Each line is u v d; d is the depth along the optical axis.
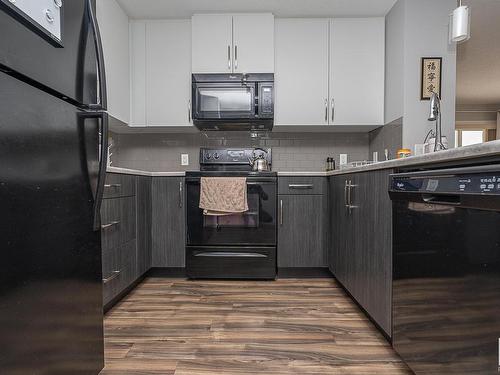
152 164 3.15
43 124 0.90
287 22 2.77
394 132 2.54
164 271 2.65
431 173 1.01
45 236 0.90
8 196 0.77
